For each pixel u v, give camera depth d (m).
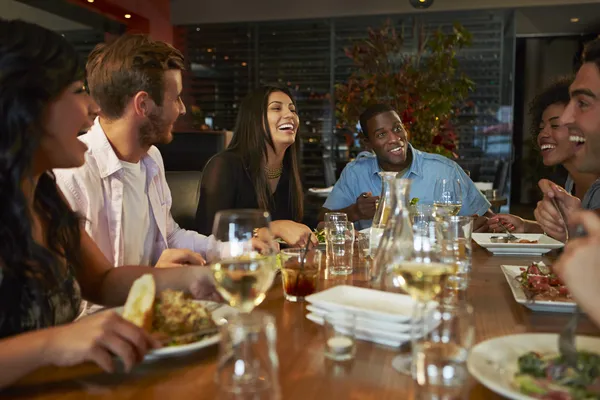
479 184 5.12
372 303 1.09
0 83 1.01
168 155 3.78
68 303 1.23
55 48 1.07
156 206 1.93
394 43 3.71
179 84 1.80
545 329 1.05
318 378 0.83
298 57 8.32
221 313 1.10
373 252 1.63
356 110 3.74
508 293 1.33
